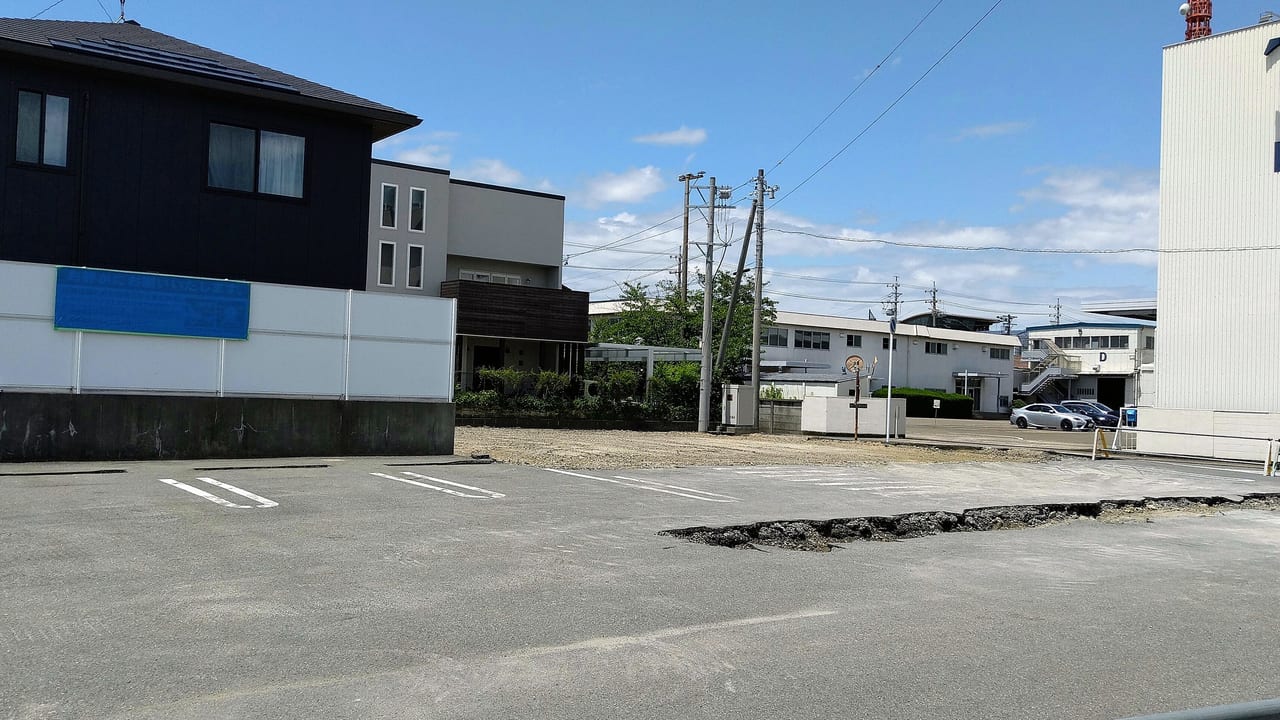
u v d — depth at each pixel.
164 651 5.61
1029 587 8.64
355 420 17.34
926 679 5.59
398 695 4.98
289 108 19.33
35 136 17.11
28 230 16.95
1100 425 51.72
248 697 4.88
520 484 14.48
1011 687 5.50
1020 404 77.06
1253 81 29.47
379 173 33.81
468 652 5.82
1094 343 76.06
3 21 18.66
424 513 11.22
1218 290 30.08
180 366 15.88
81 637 5.84
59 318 14.91
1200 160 30.61
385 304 17.70
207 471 14.29
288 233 19.30
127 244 17.77
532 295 34.97
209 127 18.55
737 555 9.70
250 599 6.91
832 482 17.05
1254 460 28.75
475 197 36.19
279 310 16.75
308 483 13.31
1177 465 25.64
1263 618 7.64
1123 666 6.04
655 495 13.93
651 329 51.81
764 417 36.59
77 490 11.88
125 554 8.29
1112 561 10.33
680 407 36.72
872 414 34.06
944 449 28.39
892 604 7.65
